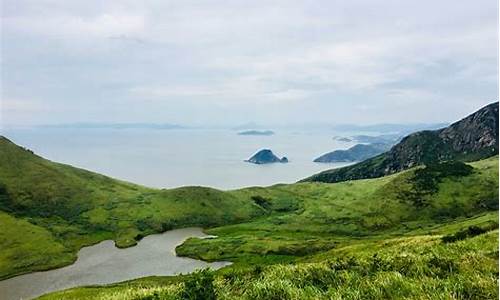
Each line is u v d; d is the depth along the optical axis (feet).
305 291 41.52
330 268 49.37
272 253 628.69
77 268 612.70
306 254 614.75
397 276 42.09
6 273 591.37
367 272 47.06
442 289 38.60
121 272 587.27
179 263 619.26
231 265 593.01
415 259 49.03
